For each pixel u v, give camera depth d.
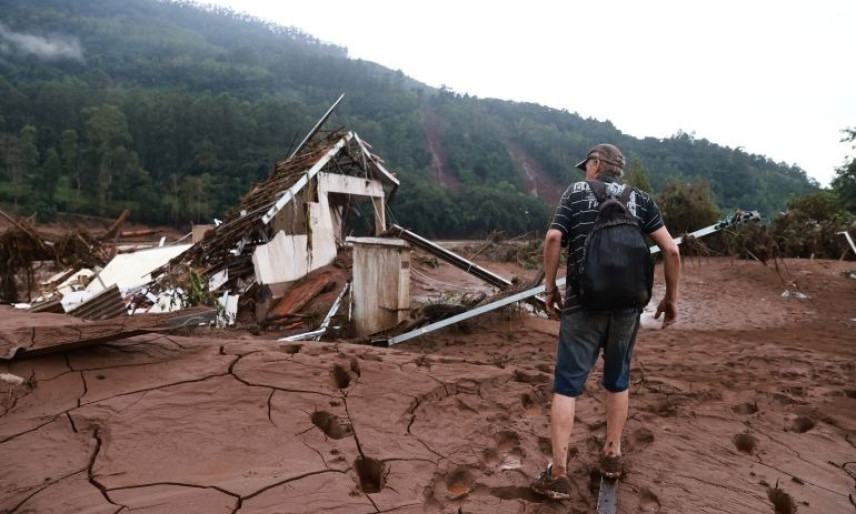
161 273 13.07
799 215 22.78
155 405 3.29
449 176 159.00
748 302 12.25
